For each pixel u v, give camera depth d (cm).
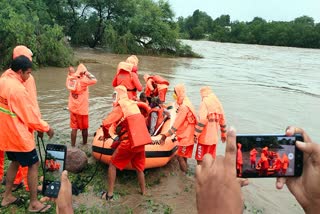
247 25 8581
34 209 521
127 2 3325
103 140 648
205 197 113
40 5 2848
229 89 1723
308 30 7338
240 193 113
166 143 719
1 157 573
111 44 3164
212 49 4941
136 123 568
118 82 804
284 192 682
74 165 678
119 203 592
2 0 1956
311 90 1853
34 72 1861
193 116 693
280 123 1161
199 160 695
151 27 3347
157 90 836
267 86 1897
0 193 568
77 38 3372
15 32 1816
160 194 635
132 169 693
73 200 589
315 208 147
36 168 509
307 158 151
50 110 1098
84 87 760
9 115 473
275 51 5338
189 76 2103
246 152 179
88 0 3266
